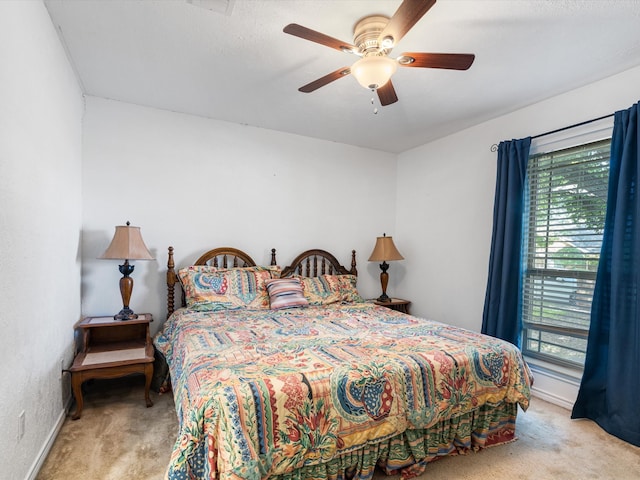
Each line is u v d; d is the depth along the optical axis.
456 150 3.59
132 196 3.00
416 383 1.67
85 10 1.80
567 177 2.65
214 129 3.33
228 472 1.21
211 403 1.29
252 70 2.40
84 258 2.82
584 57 2.17
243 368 1.53
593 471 1.78
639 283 2.06
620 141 2.22
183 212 3.20
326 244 3.93
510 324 2.87
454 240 3.58
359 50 1.88
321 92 2.72
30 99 1.59
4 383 1.32
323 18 1.83
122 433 2.04
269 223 3.60
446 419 1.78
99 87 2.70
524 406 1.95
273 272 3.35
